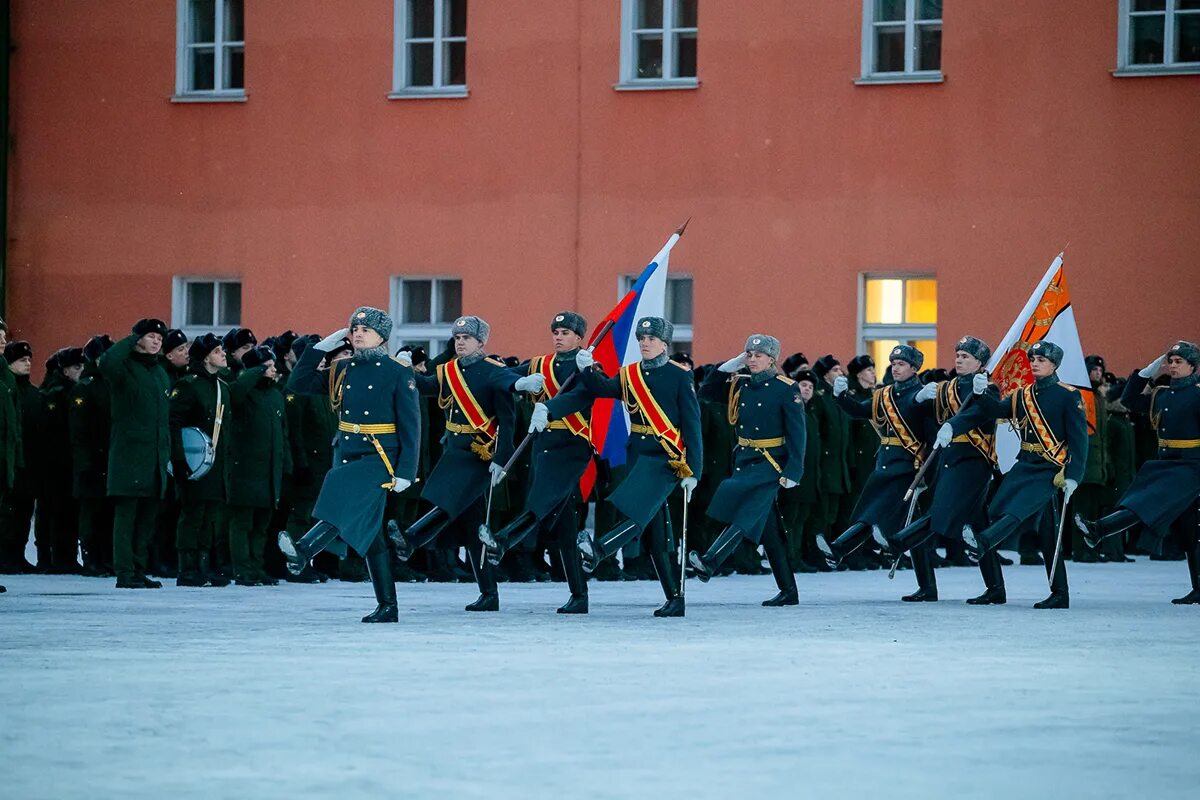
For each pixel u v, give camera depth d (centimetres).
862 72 3706
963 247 3656
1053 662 1460
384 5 3909
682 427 1881
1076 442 2036
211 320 4019
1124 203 3581
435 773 954
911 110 3681
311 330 3941
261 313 3959
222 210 3975
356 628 1711
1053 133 3612
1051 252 3616
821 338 3722
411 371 1778
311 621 1781
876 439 3000
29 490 2472
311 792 902
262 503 2317
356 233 3922
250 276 3966
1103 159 3591
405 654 1480
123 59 4012
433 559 2523
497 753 1012
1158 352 3562
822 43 3722
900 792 914
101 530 2458
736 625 1783
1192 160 3547
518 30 3856
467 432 1884
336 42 3928
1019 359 2275
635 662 1430
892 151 3691
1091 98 3594
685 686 1286
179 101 3984
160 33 4000
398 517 2511
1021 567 3047
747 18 3756
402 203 3906
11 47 4044
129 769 962
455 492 1875
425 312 3934
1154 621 1866
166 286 4000
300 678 1317
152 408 2220
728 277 3766
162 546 2489
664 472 1884
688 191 3781
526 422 2566
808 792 912
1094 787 934
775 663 1432
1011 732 1098
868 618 1884
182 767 969
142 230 4006
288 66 3950
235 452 2306
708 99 3769
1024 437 2061
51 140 4038
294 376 1833
